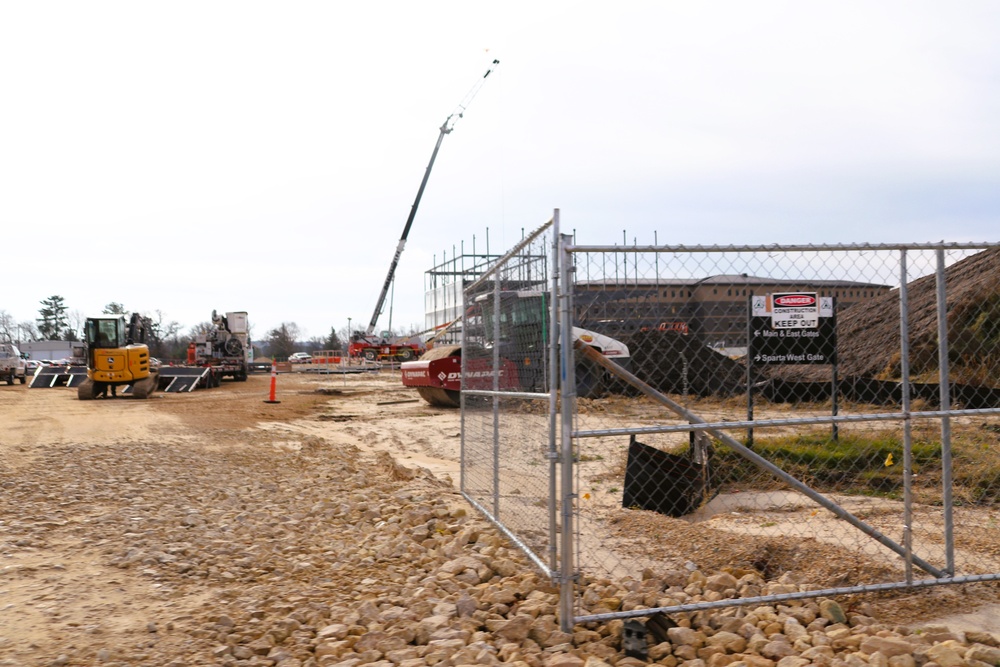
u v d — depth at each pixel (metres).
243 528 7.69
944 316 5.39
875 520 7.50
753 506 8.27
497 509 7.33
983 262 16.34
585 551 6.72
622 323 6.11
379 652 4.55
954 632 4.78
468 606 5.20
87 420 18.73
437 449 14.91
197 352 39.44
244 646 4.63
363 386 37.16
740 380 9.68
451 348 23.30
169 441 14.57
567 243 4.91
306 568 6.32
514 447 7.16
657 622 4.89
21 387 37.50
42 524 7.61
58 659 4.34
